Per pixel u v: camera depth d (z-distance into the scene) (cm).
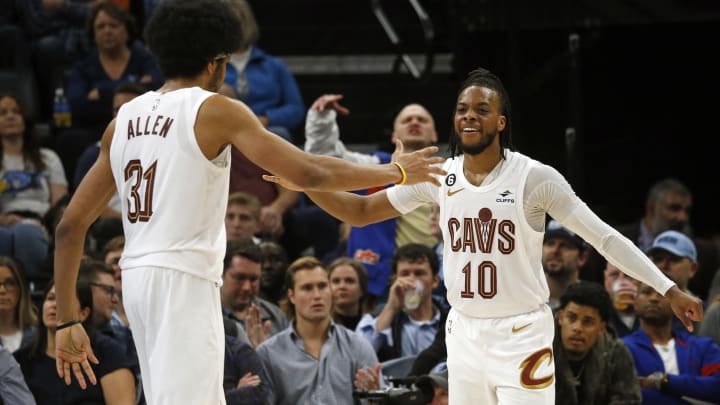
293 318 1292
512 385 857
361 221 920
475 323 874
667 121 1950
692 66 1948
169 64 772
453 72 2075
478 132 865
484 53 1991
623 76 1952
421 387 1100
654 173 1950
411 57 2167
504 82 1977
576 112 1614
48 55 1972
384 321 1273
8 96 1631
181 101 751
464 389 881
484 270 866
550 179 865
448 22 2108
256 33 1800
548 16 1956
